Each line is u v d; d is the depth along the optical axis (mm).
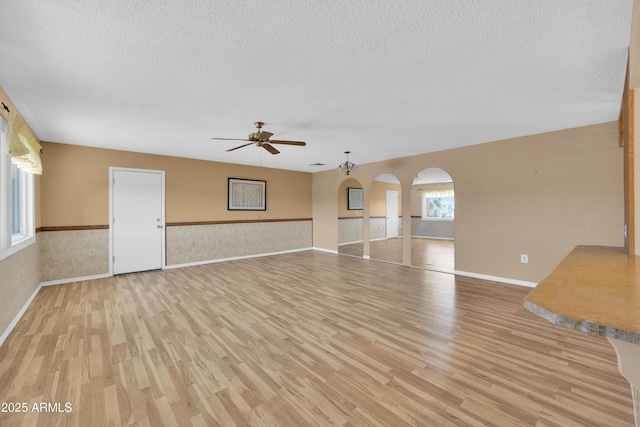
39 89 2541
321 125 3658
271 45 1906
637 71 1690
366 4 1510
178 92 2639
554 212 3965
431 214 10820
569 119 3465
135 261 5184
